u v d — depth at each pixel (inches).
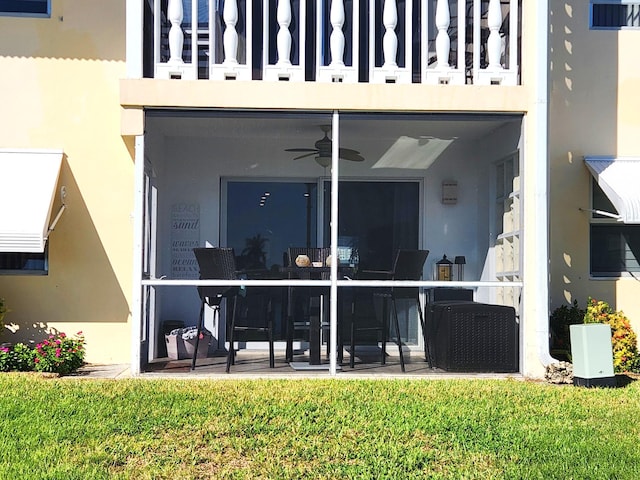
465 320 395.9
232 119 403.5
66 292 429.4
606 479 239.8
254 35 412.5
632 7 471.2
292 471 241.9
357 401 322.0
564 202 464.4
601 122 466.9
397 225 471.5
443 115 392.8
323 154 465.1
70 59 433.1
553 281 463.2
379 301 422.9
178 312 463.5
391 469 245.3
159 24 380.2
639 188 433.7
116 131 433.4
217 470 243.4
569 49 467.5
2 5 431.2
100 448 258.1
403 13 414.6
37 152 429.7
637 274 466.3
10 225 388.5
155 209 437.7
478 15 385.7
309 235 477.4
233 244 475.2
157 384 350.3
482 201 463.8
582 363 365.1
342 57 390.6
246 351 434.9
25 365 382.9
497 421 297.7
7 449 254.2
